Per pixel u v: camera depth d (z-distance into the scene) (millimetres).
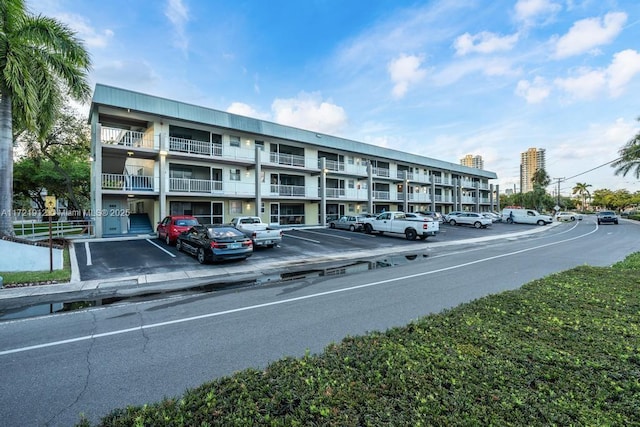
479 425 2070
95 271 9500
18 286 7645
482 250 14328
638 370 2709
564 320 3965
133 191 17062
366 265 10711
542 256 12039
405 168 38469
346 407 2314
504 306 4578
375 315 5301
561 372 2705
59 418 2697
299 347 4066
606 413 2186
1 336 4617
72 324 5133
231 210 22391
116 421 2238
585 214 72125
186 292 7266
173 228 14219
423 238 18938
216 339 4402
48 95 11242
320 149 28344
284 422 2164
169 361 3750
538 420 2119
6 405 2896
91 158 17484
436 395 2396
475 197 50000
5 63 9961
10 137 10547
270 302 6258
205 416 2252
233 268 10117
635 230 25203
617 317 4074
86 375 3439
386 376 2689
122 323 5152
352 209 31938
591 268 7457
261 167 23500
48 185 27281
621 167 30906
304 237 18719
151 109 17547
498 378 2639
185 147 19484
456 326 3846
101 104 16125
